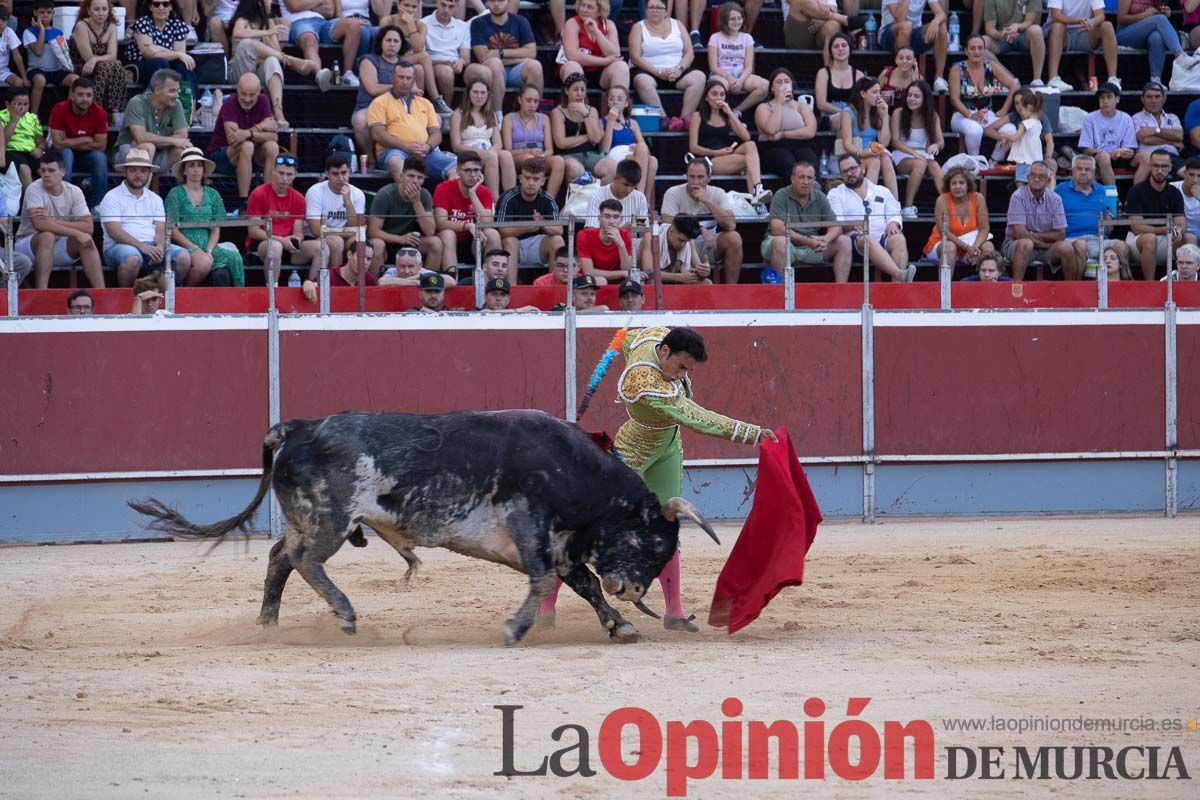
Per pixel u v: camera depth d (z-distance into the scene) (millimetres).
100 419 28281
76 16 36156
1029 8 40938
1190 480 31906
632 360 17375
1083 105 40969
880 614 18812
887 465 30812
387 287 29703
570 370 29484
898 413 30719
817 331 30328
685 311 29938
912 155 37500
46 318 28078
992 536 27797
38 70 35281
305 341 28891
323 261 29594
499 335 29406
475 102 34906
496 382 29375
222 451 28719
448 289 30094
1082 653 15781
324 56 37656
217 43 36000
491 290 29703
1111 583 21531
